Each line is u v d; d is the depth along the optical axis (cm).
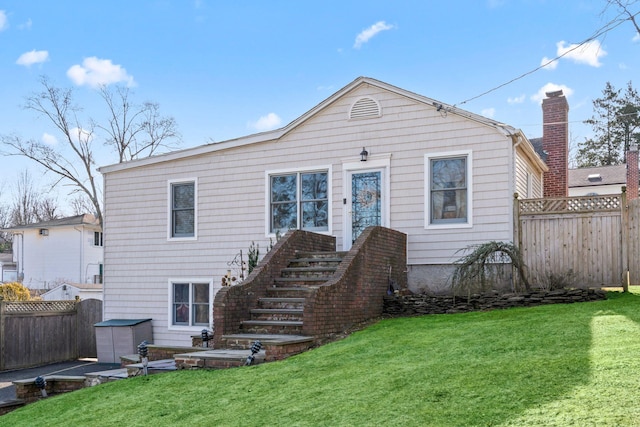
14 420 832
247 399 716
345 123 1473
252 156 1584
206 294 1623
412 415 558
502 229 1298
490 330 891
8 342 1598
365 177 1448
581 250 1250
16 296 2319
